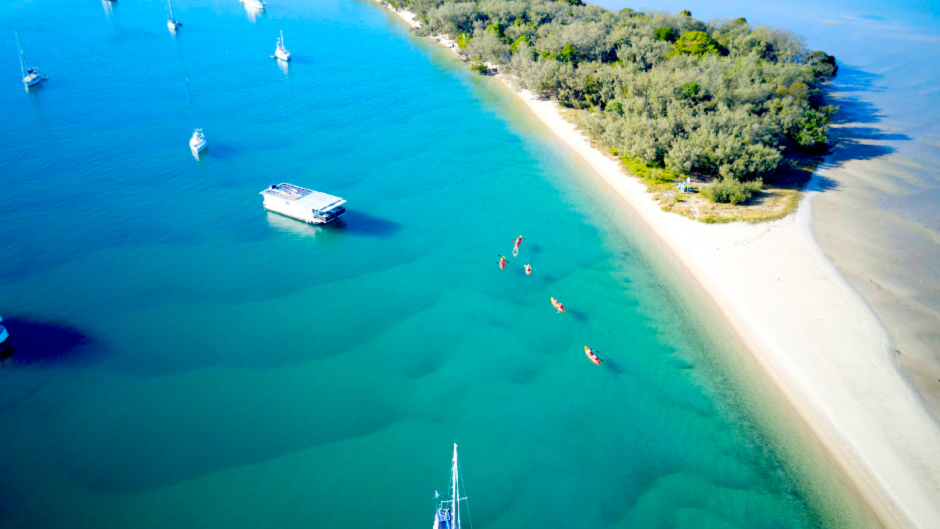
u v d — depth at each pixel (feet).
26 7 517.14
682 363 160.76
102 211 220.43
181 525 115.96
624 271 199.31
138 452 130.62
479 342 168.04
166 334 165.07
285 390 149.28
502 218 231.09
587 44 373.61
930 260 202.59
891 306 178.60
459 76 405.59
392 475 128.16
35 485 122.21
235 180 249.96
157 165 257.55
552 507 123.24
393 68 417.90
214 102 335.06
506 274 197.67
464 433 139.33
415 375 155.94
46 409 139.85
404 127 316.19
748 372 156.46
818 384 151.02
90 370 151.33
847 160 286.46
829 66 417.08
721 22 475.72
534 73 350.23
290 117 321.52
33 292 176.55
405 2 575.79
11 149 262.47
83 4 545.85
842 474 129.59
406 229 222.28
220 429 137.28
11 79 345.92
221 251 203.31
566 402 148.87
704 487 127.85
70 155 260.62
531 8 474.90
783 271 194.18
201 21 518.37
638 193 246.47
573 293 188.96
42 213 215.51
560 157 284.82
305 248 207.82
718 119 261.85
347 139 297.74
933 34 635.25
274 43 463.42
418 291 188.65
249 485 124.36
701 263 199.72
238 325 170.40
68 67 375.45
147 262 194.39
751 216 226.79
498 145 296.71
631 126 272.51
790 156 285.84
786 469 131.44
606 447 137.08
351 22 547.90
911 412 142.61
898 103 380.17
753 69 328.08
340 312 178.09
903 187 257.96
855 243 211.20
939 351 161.27
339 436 137.08
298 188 230.89
